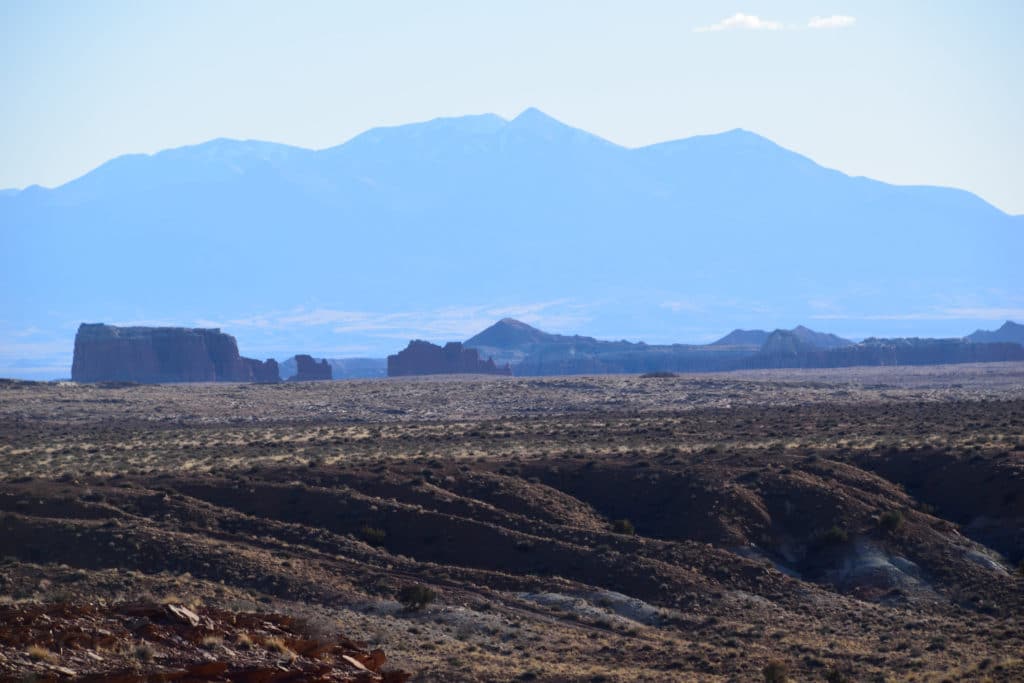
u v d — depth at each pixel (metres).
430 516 149.38
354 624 112.38
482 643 111.19
